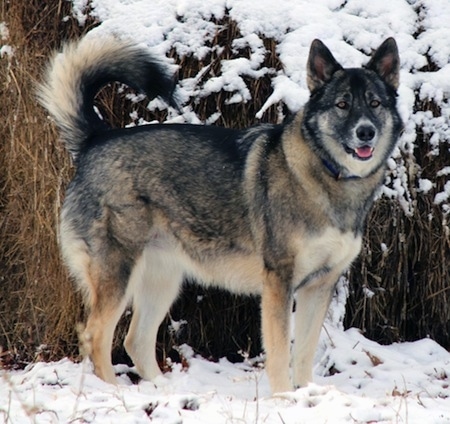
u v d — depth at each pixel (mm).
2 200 12391
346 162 9258
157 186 10039
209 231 10000
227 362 11133
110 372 10047
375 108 9375
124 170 10023
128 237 10055
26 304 11820
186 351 11086
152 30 10984
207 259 10164
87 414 7277
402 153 11047
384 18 11391
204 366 10781
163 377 10102
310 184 9281
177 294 10656
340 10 11484
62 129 10422
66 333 11273
